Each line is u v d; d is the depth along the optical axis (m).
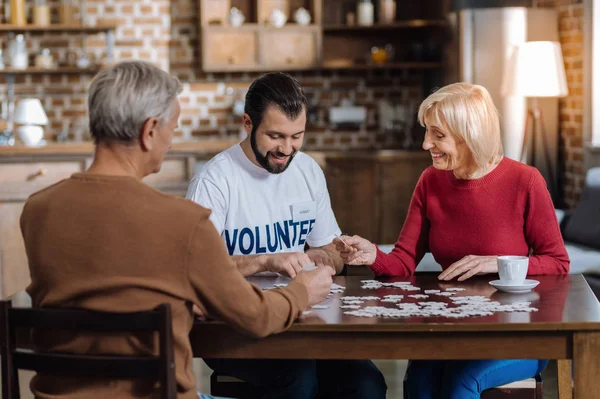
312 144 8.33
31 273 2.16
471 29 7.15
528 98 7.14
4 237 6.06
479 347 2.27
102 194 2.07
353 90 8.31
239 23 7.88
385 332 2.27
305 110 2.81
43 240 2.09
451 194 3.06
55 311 2.05
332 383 2.84
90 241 2.05
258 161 2.87
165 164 6.25
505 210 3.00
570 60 7.06
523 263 2.62
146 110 2.09
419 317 2.31
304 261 2.70
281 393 2.74
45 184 6.13
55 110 7.95
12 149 6.24
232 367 2.80
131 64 2.12
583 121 6.79
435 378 2.80
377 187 7.67
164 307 2.00
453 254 3.07
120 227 2.04
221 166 2.92
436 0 8.06
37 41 7.89
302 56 7.96
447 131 2.93
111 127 2.09
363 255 3.00
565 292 2.61
